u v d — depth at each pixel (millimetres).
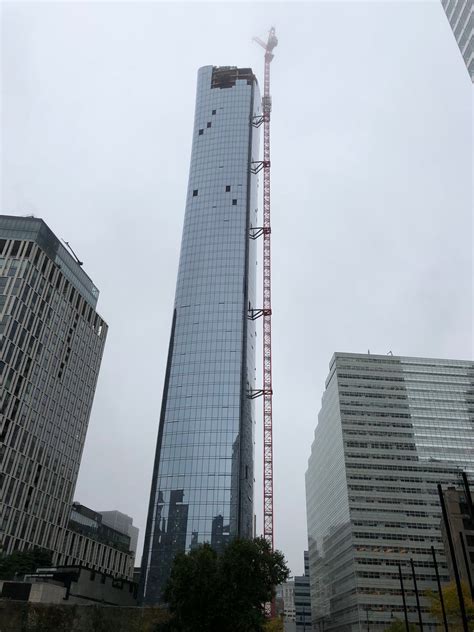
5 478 134000
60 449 163500
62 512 162250
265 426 170500
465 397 192500
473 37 128625
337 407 189375
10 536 133250
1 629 47750
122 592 113438
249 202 199500
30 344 151125
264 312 189250
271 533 155000
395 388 191375
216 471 152375
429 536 161875
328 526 193750
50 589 84000
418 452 178375
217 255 187500
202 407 162000
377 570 155250
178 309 180750
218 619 59719
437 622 139000
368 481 171375
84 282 191000
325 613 191625
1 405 135500
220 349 170500
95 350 195250
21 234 159625
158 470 155500
